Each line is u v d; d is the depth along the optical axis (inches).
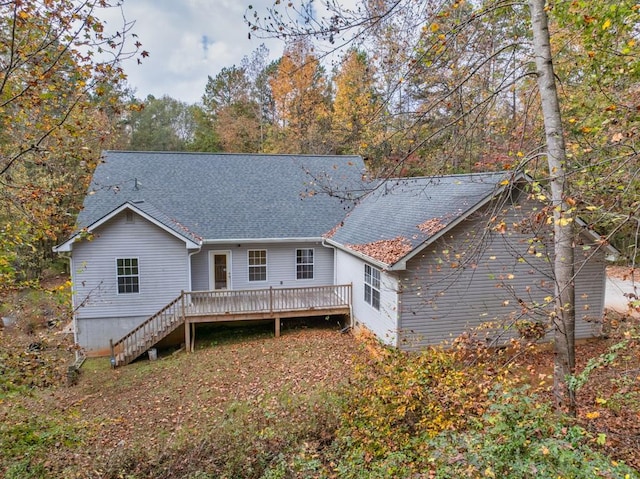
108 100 231.1
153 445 283.9
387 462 210.5
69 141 267.6
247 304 583.2
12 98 198.1
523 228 271.4
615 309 607.8
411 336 455.5
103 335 572.1
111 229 562.3
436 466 178.7
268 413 322.3
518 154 256.2
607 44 267.3
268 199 712.4
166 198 670.5
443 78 263.0
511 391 173.0
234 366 478.9
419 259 452.8
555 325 230.2
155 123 1663.4
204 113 1715.1
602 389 284.0
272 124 1424.7
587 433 151.0
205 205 673.6
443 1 225.6
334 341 556.1
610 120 236.4
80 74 203.8
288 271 681.6
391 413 235.6
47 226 280.8
